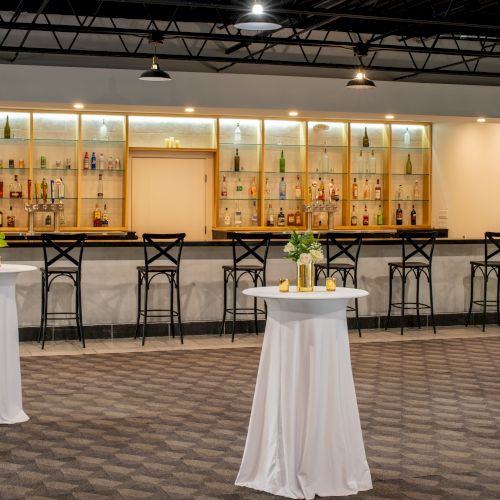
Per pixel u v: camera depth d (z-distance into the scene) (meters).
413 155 13.62
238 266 9.46
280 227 12.93
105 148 12.30
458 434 5.69
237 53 11.77
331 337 4.48
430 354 8.76
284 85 11.50
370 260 10.34
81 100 10.80
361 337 9.83
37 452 5.18
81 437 5.52
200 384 7.18
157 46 11.42
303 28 11.20
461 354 8.77
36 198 12.02
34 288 9.22
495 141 13.20
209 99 11.25
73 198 12.21
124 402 6.51
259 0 8.59
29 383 7.18
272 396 4.53
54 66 10.73
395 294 10.47
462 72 11.56
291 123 13.04
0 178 11.93
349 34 11.57
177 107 11.14
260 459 4.60
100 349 8.84
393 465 5.00
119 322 9.47
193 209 12.88
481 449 5.34
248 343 9.28
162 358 8.38
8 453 5.16
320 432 4.46
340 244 9.73
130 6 11.02
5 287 5.80
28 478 4.69
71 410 6.25
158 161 12.73
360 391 6.99
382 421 6.02
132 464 4.96
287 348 4.47
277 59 11.89
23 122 11.96
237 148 12.85
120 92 10.91
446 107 12.15
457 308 10.75
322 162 13.20
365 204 13.43
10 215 11.97
